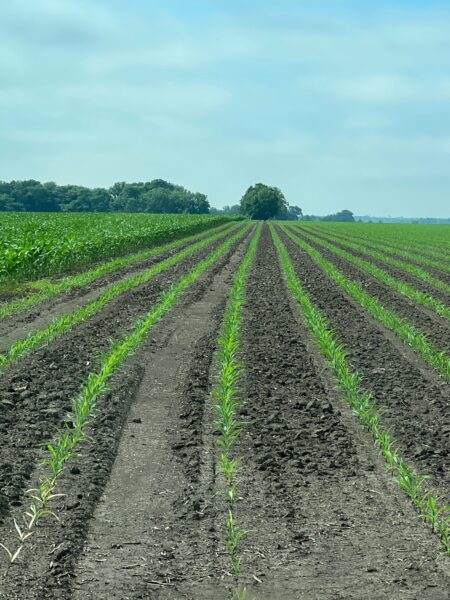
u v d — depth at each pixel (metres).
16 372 11.77
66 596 5.24
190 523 6.53
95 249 32.25
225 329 15.24
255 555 5.94
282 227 94.31
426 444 8.70
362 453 8.40
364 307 20.14
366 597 5.32
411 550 6.05
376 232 81.81
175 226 54.59
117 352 11.93
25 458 7.95
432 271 31.98
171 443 8.70
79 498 7.00
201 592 5.37
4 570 5.57
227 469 7.38
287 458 8.20
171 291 20.50
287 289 23.78
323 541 6.21
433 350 13.76
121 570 5.66
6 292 21.36
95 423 9.22
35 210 161.12
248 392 10.95
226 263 33.12
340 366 11.30
